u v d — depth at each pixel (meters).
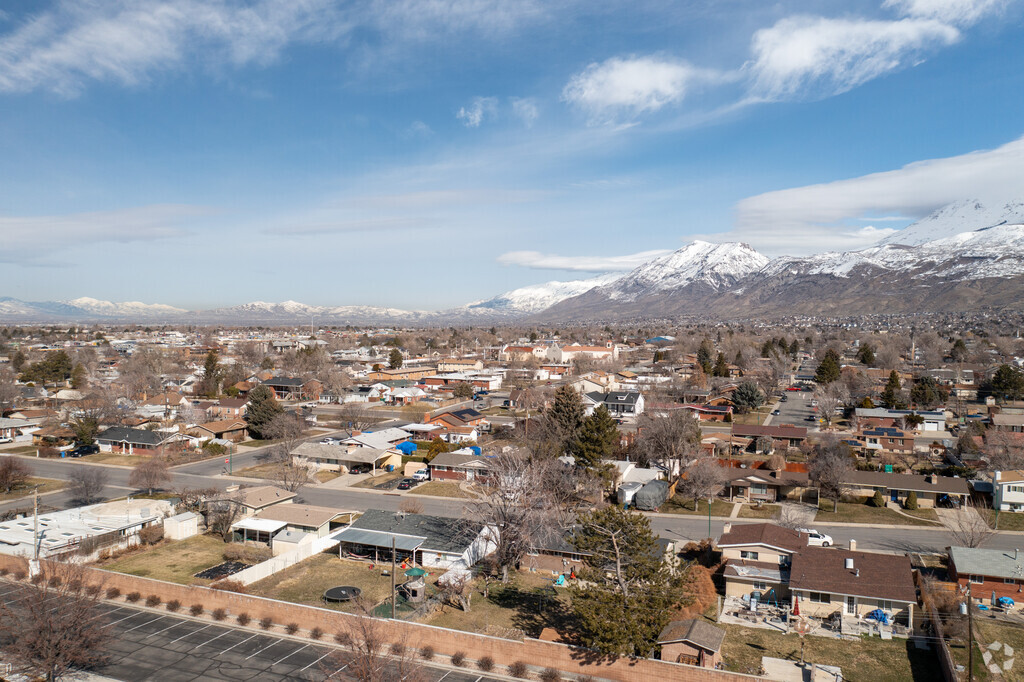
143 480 67.44
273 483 71.06
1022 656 36.47
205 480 75.12
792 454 85.94
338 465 81.06
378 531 54.09
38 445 93.94
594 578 38.62
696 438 78.50
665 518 62.44
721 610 43.16
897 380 127.06
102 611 42.47
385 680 33.97
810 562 45.19
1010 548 52.66
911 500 64.31
